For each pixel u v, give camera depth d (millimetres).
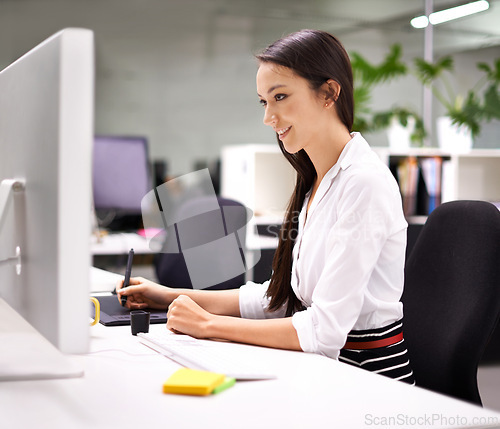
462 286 1488
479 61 6047
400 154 4512
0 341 1250
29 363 1086
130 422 822
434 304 1544
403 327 1596
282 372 1097
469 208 1542
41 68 947
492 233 1470
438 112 5945
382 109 5914
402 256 1426
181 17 5484
